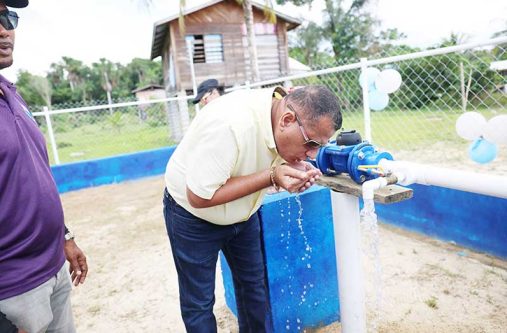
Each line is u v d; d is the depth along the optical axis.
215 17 13.69
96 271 3.46
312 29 26.59
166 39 15.05
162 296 2.92
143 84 48.28
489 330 2.15
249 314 1.92
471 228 3.01
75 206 5.73
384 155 1.44
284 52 14.66
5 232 1.23
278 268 2.02
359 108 5.00
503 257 2.83
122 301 2.90
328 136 1.25
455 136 6.81
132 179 7.17
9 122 1.25
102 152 11.16
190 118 11.24
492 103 3.56
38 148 1.39
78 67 50.88
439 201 3.21
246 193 1.33
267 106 1.33
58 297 1.52
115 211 5.34
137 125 12.09
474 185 1.22
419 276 2.77
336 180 1.57
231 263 1.88
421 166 1.38
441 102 4.32
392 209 3.65
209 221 1.57
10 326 1.01
